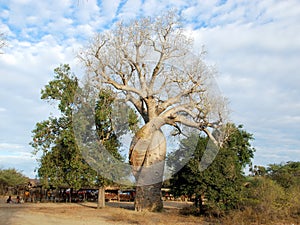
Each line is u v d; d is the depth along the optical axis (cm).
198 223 1323
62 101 2167
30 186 3381
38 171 2259
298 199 1480
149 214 1575
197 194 1538
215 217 1477
